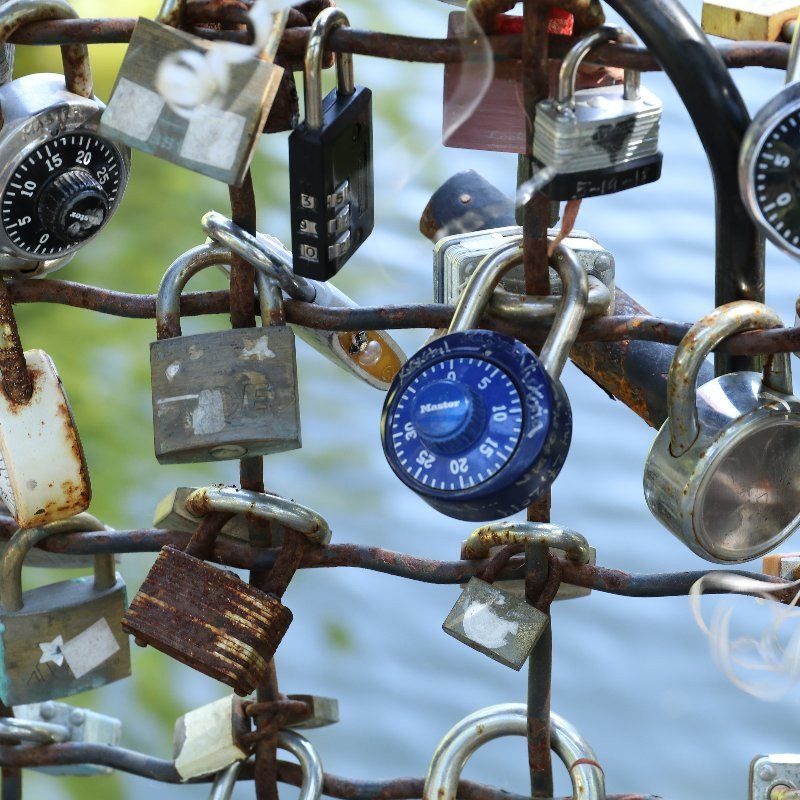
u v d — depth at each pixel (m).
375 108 2.39
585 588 2.11
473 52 1.71
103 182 1.91
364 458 6.34
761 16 1.72
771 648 1.97
